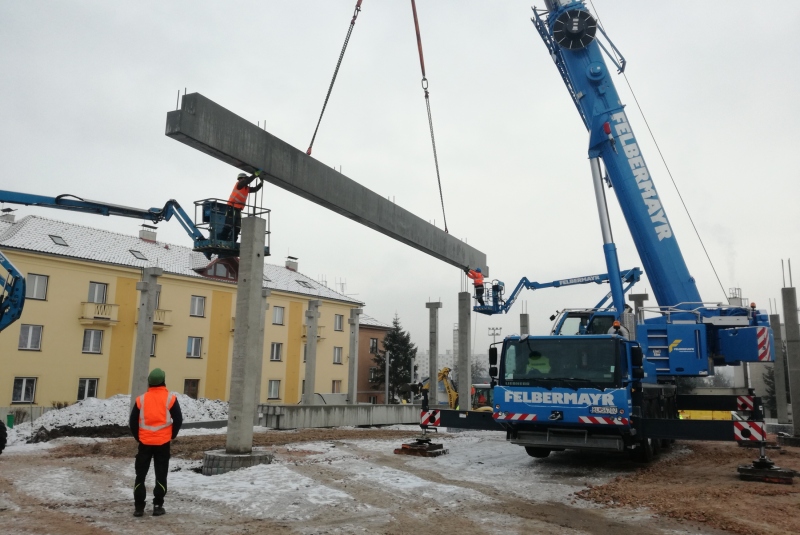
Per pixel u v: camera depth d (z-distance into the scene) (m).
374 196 15.42
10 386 31.17
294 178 12.60
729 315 14.83
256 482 9.59
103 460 12.68
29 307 32.28
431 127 16.69
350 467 11.42
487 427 13.00
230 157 11.08
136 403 7.56
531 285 25.62
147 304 20.64
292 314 47.25
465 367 20.16
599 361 11.34
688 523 7.41
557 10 16.09
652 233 15.31
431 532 6.95
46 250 33.06
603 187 15.52
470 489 9.48
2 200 13.29
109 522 7.11
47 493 8.88
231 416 11.29
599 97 15.98
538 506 8.34
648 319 14.91
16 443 18.83
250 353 11.39
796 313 17.25
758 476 10.38
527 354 11.88
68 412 22.95
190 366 39.78
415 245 17.64
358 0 13.36
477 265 22.02
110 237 38.94
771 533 6.95
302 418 21.55
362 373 60.28
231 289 42.66
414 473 10.95
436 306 23.94
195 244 12.70
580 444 11.22
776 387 25.08
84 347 34.56
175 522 7.16
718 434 10.95
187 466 11.83
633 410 11.48
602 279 23.98
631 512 7.99
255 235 11.50
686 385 17.39
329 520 7.38
